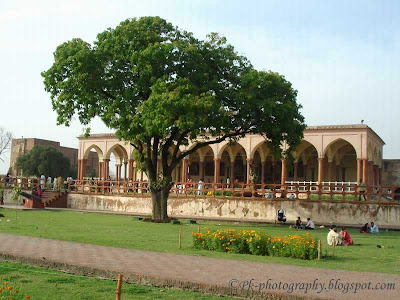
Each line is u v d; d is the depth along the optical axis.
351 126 30.05
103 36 20.95
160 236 15.12
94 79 19.84
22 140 55.53
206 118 18.62
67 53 20.00
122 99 19.80
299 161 37.88
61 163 49.91
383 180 38.56
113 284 7.93
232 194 25.92
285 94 21.80
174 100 18.05
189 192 29.89
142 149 22.67
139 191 30.88
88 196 30.59
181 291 7.50
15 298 6.85
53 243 11.90
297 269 9.05
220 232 12.08
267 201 24.92
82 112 21.12
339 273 8.73
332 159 33.50
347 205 23.28
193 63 19.91
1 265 9.29
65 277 8.35
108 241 13.20
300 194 30.28
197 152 39.47
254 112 20.75
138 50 20.11
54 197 30.78
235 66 21.83
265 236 11.75
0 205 27.95
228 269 8.83
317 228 20.84
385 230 21.17
